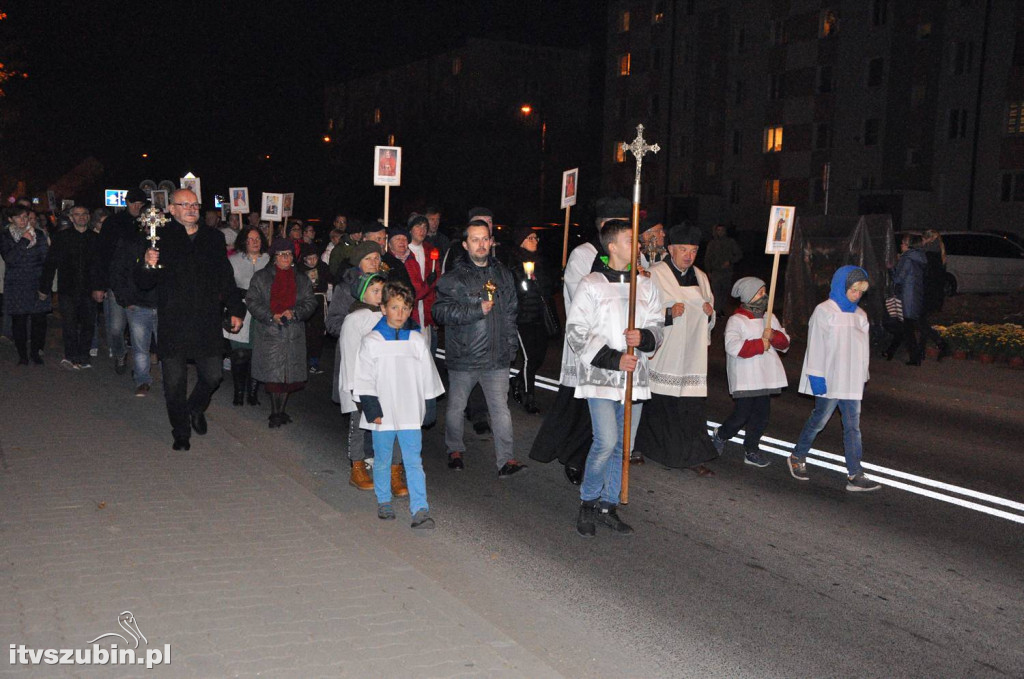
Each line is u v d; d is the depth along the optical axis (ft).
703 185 173.37
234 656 12.75
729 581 18.06
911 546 20.33
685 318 24.27
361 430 23.06
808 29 151.33
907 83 135.33
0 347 43.11
